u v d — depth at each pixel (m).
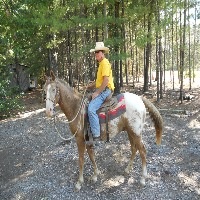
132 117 5.62
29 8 14.20
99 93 5.36
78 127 5.52
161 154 7.14
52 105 5.18
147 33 11.54
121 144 7.73
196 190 5.62
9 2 15.22
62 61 19.89
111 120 5.53
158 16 12.00
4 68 14.14
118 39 11.67
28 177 6.35
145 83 16.97
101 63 5.36
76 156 7.19
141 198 5.40
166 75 26.94
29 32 14.73
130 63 27.00
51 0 13.45
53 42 15.31
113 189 5.71
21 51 14.97
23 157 7.41
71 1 11.88
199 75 25.38
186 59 22.80
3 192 5.81
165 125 9.53
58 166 6.76
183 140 8.15
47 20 11.24
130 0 13.44
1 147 8.18
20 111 13.23
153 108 5.86
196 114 11.07
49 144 8.16
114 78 14.56
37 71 19.23
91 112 5.35
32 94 19.44
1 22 14.74
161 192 5.56
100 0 11.30
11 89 13.39
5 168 6.86
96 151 7.32
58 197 5.55
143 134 8.57
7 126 10.22
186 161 6.79
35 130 9.52
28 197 5.60
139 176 6.13
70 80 17.38
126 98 5.65
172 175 6.15
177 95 15.84
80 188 5.76
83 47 12.06
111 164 6.66
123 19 11.48
